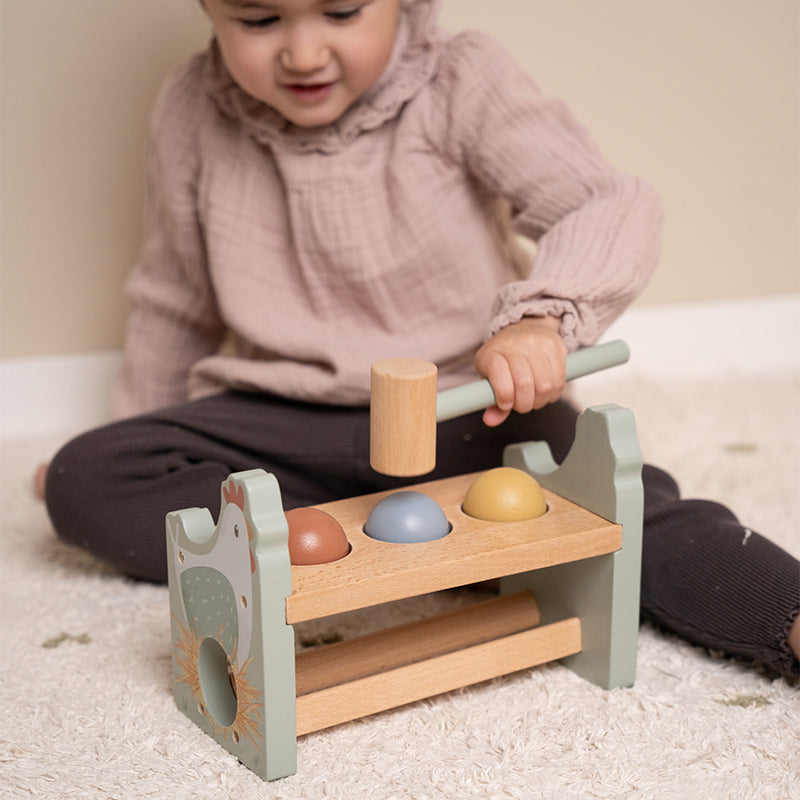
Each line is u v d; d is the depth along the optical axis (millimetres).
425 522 795
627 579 833
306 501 1090
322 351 1107
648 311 1790
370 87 1098
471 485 862
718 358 1841
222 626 749
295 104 1044
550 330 878
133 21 1465
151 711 825
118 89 1484
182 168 1202
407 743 774
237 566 716
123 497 1031
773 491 1270
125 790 721
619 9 1652
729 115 1756
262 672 709
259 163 1146
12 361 1532
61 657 914
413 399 742
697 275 1814
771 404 1637
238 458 1083
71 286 1533
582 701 831
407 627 851
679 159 1749
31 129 1467
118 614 997
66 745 780
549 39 1630
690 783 722
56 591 1049
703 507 936
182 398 1336
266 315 1135
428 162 1117
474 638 861
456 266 1119
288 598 703
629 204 1026
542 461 920
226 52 1036
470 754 760
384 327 1139
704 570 890
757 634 847
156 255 1288
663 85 1707
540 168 1071
